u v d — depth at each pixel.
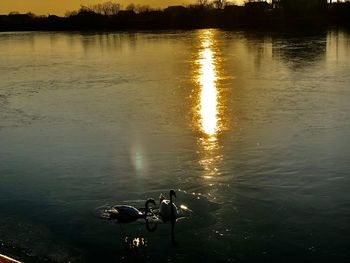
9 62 55.69
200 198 16.03
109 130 24.05
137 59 54.31
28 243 13.53
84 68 48.09
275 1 106.06
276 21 99.56
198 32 94.75
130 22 120.50
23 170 18.83
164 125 24.67
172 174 18.00
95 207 15.61
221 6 129.38
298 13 100.25
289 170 18.08
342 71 39.78
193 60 51.06
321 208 15.20
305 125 23.73
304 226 14.17
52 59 57.72
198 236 13.77
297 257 12.70
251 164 18.75
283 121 24.62
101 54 61.75
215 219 14.66
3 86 38.06
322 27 89.94
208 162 19.08
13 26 136.38
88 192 16.73
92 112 28.06
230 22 108.31
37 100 32.00
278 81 36.44
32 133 23.88
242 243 13.38
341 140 21.20
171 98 31.33
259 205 15.47
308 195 16.08
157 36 88.62
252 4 107.50
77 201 16.05
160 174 18.03
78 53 64.25
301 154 19.67
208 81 37.56
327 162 18.73
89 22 125.19
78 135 23.31
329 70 40.56
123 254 12.98
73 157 20.09
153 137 22.61
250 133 22.75
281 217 14.70
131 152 20.52
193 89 34.28
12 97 33.25
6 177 18.17
